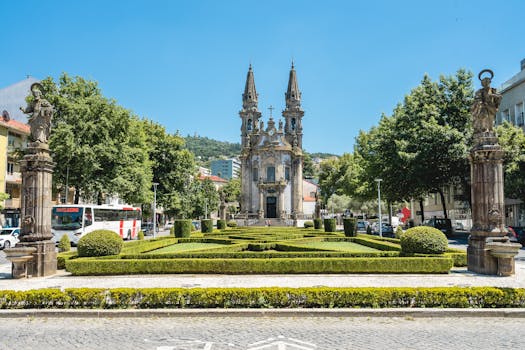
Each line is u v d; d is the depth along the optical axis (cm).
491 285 1455
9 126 5059
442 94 4409
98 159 4297
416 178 4222
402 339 932
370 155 5406
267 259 1781
